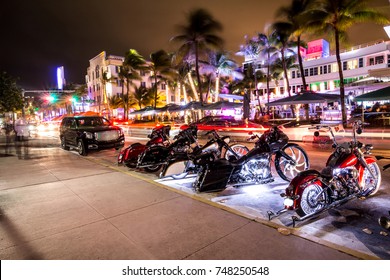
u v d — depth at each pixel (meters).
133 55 48.25
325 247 3.54
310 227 4.12
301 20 23.48
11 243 3.89
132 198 5.66
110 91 65.31
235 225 4.25
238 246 3.63
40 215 4.89
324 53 49.88
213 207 5.04
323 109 37.00
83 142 11.72
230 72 45.88
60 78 104.44
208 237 3.89
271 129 6.38
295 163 6.39
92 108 75.88
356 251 3.41
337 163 4.68
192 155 6.92
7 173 8.41
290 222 4.30
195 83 55.09
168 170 7.05
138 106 60.16
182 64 43.91
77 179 7.40
